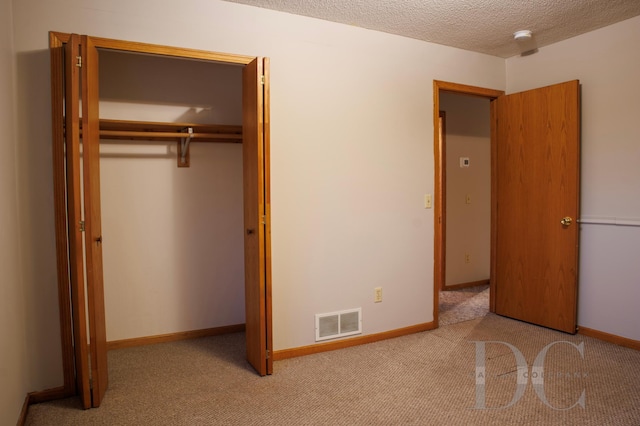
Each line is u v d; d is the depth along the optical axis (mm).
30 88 2131
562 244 3248
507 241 3662
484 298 4355
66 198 2213
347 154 2979
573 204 3168
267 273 2477
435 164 3369
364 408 2129
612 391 2279
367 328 3104
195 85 3197
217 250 3316
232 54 2562
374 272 3121
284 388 2354
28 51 2121
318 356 2838
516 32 3111
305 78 2807
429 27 3000
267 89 2410
